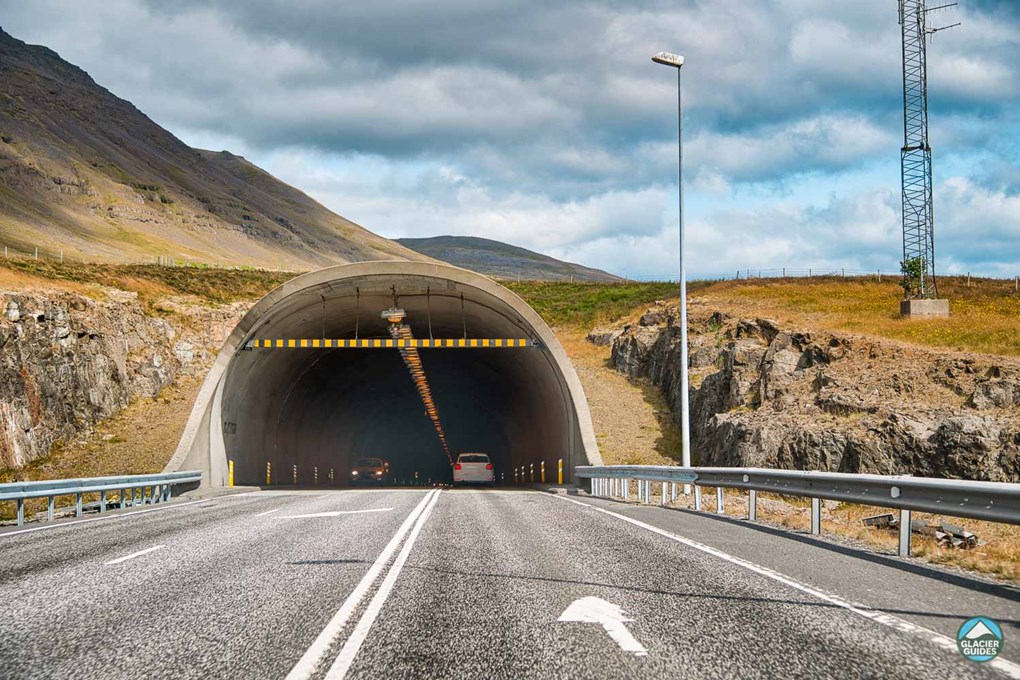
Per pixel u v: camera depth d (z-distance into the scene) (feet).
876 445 98.43
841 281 207.62
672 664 18.92
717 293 199.31
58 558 37.45
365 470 183.32
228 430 119.34
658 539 42.52
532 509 63.87
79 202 611.88
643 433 140.97
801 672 18.25
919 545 39.99
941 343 136.36
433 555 36.50
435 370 188.85
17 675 18.58
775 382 125.29
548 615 24.06
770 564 33.71
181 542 42.83
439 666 18.80
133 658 19.83
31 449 117.50
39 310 131.44
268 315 114.93
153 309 175.32
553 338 115.75
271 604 25.90
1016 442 91.15
